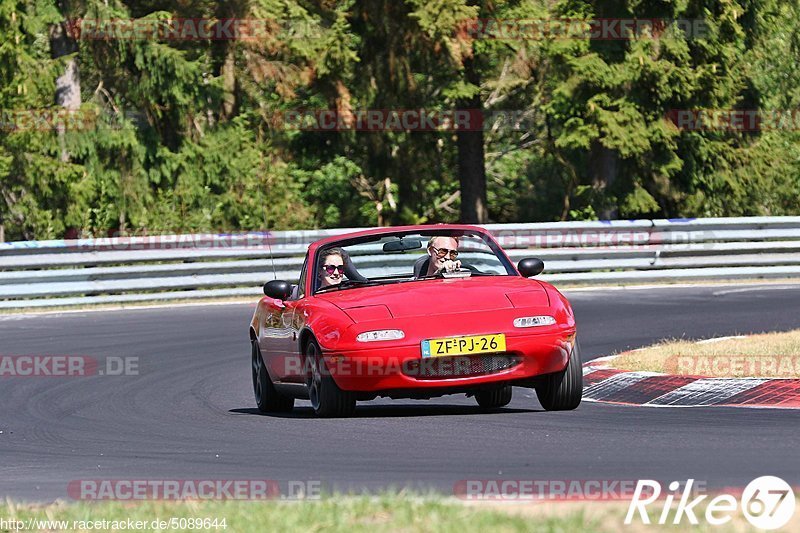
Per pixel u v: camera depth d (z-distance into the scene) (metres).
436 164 155.38
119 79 120.44
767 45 140.12
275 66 124.19
